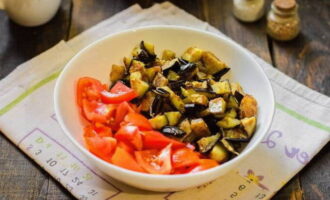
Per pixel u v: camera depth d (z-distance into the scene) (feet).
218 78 1.97
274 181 1.77
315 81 2.17
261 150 1.86
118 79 1.96
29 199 1.73
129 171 1.53
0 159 1.85
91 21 2.43
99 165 1.57
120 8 2.49
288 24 2.29
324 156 1.88
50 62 2.18
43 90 2.06
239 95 1.84
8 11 2.31
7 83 2.09
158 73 1.89
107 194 1.71
